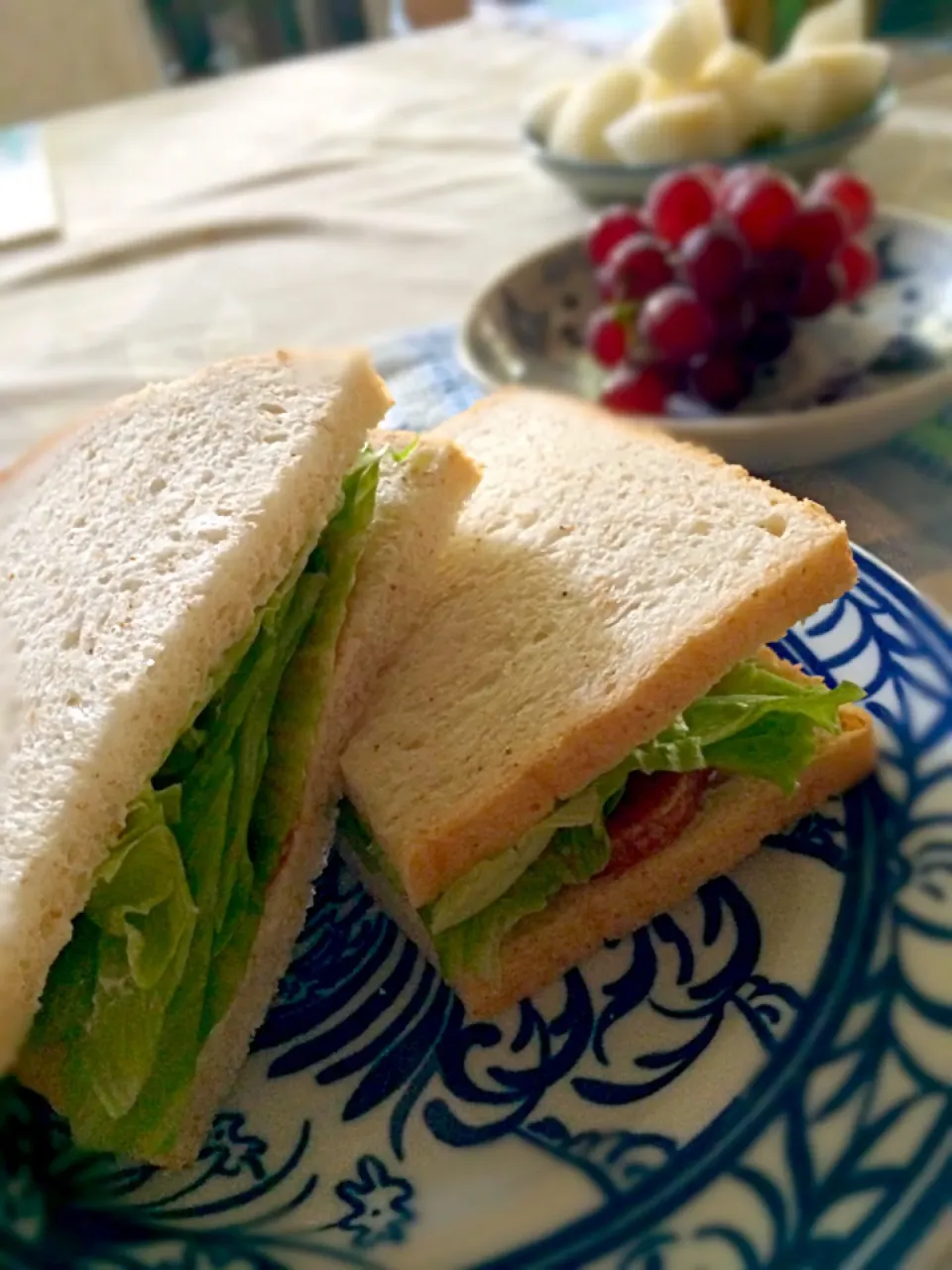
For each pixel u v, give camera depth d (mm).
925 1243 152
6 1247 179
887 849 204
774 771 209
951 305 338
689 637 209
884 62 417
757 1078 180
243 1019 210
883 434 281
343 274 433
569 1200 172
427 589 252
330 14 911
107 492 252
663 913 211
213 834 211
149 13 899
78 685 211
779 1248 157
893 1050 175
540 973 205
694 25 405
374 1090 197
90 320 435
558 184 433
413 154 522
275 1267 172
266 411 245
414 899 205
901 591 241
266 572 219
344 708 233
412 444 256
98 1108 194
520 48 621
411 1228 175
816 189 351
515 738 213
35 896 190
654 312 311
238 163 545
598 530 250
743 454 284
